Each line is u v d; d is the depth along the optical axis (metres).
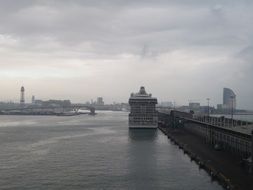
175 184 113.25
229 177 112.62
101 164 144.38
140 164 144.25
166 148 191.00
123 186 111.38
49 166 140.00
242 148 136.75
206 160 141.75
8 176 123.62
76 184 113.62
